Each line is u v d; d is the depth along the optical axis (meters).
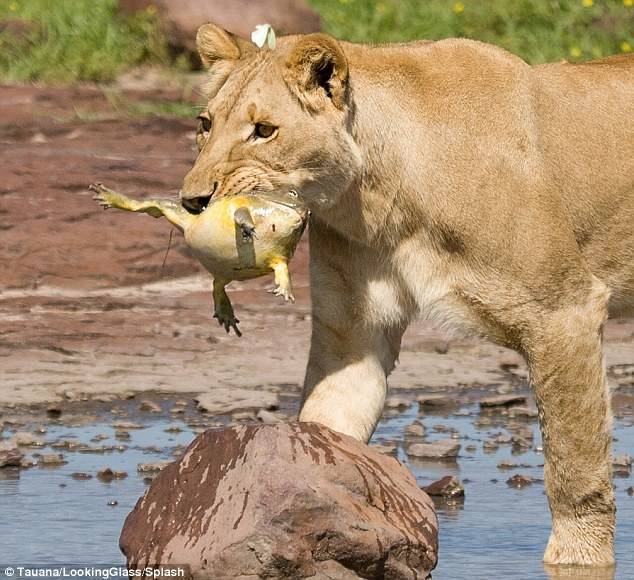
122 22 32.84
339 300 10.65
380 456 9.73
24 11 33.94
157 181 22.06
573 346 10.36
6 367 16.17
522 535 10.93
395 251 10.43
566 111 10.86
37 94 28.36
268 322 18.67
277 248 9.34
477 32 33.69
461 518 11.32
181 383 15.98
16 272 19.20
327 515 9.05
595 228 10.98
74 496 11.55
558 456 10.50
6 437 13.59
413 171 10.22
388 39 33.00
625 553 10.79
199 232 9.36
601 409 10.47
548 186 10.42
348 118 9.91
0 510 11.11
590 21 34.03
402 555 9.27
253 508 9.03
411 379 16.77
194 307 19.02
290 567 8.98
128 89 29.97
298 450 9.34
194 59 32.06
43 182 21.77
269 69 9.68
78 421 14.40
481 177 10.23
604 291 10.54
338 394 10.71
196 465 9.54
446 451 13.22
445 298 10.43
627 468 13.04
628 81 11.21
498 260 10.24
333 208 10.19
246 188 9.50
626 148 10.99
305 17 31.80
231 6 31.66
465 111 10.34
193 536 9.20
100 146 24.73
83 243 19.83
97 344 17.27
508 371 17.39
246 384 16.08
